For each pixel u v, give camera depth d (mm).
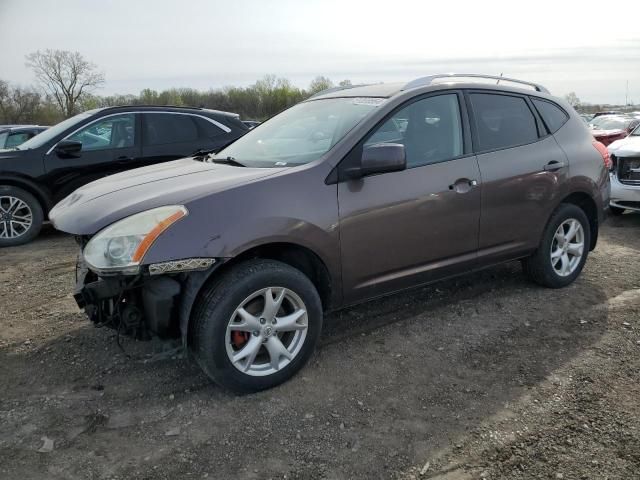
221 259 2883
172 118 7391
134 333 2994
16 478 2459
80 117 7109
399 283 3648
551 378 3240
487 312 4207
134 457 2598
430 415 2904
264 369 3127
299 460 2568
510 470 2477
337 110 3867
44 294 4785
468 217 3844
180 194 2988
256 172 3268
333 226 3227
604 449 2600
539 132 4402
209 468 2521
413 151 3643
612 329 3881
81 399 3092
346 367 3412
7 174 6477
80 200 3311
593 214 4812
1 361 3539
